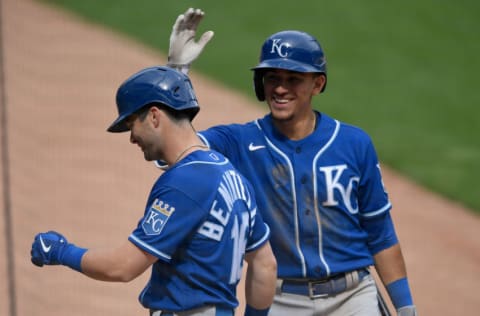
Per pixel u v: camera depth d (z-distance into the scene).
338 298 17.00
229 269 13.68
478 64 68.19
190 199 13.17
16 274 29.69
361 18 72.50
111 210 37.56
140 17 67.81
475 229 45.19
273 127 17.00
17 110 47.38
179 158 13.66
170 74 13.62
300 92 16.36
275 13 71.38
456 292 37.62
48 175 39.81
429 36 71.50
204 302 13.50
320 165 16.66
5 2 67.50
